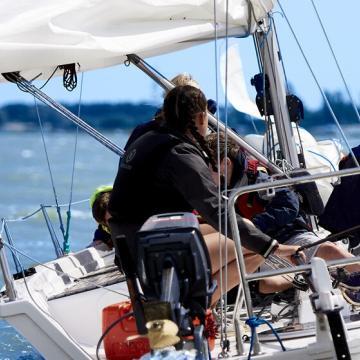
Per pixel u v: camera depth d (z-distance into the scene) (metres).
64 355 17.33
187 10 20.50
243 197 20.72
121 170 17.88
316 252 19.45
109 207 17.95
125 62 22.67
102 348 19.50
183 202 17.66
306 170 20.77
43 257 54.44
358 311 20.75
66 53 18.52
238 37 22.17
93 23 19.12
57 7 18.48
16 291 17.81
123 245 15.25
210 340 18.05
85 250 24.05
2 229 22.16
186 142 17.75
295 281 19.33
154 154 17.50
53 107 20.67
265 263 19.98
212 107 25.25
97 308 20.16
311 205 21.41
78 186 131.50
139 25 19.81
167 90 21.55
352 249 20.33
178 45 23.59
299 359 16.81
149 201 17.56
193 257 14.60
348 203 20.08
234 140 20.78
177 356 13.70
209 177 17.42
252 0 21.88
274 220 20.44
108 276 21.19
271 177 20.19
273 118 26.38
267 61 23.86
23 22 18.22
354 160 19.72
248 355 16.95
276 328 19.17
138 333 16.67
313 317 19.52
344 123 161.25
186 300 14.67
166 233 14.66
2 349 25.19
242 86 28.50
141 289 16.36
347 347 15.93
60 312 20.08
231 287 18.92
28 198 117.56
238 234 16.70
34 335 17.28
